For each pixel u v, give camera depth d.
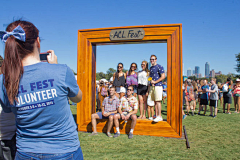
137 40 5.04
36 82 1.19
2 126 1.58
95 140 4.42
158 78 5.00
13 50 1.16
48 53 1.62
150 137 4.70
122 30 5.08
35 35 1.28
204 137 4.69
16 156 1.25
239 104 9.12
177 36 4.76
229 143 4.22
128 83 5.92
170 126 4.78
